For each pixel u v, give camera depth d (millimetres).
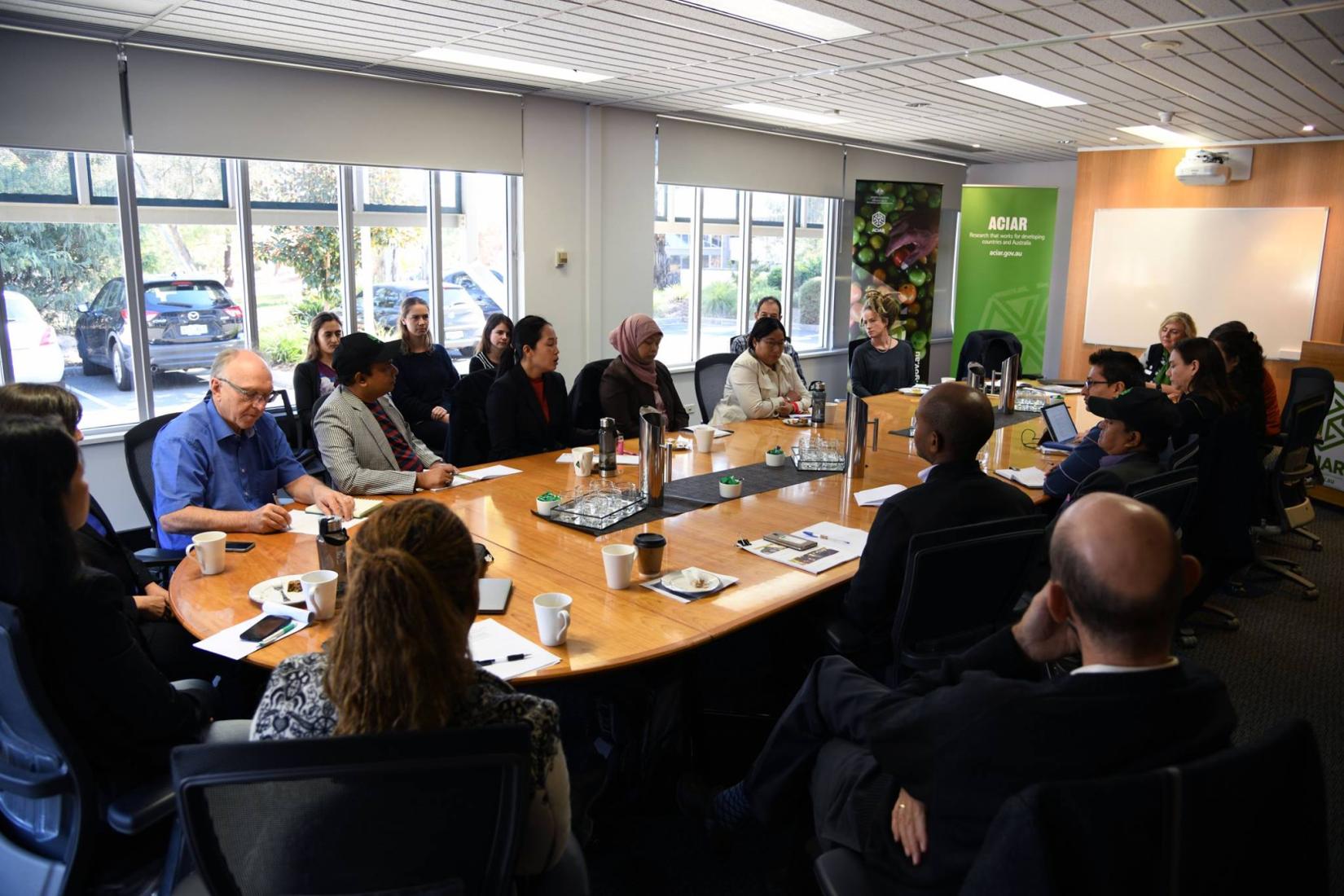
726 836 2188
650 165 6879
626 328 4211
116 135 4414
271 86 4891
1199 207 7938
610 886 2207
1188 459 3059
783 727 1884
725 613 2104
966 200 9109
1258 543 5086
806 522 2826
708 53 4625
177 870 1464
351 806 1071
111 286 4785
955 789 1258
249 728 1699
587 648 1899
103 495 4797
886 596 2180
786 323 8977
